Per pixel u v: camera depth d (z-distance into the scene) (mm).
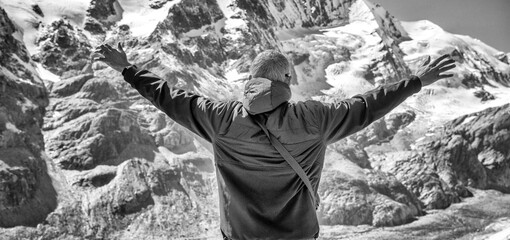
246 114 3564
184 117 3676
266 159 3570
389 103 3615
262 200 3600
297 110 3568
